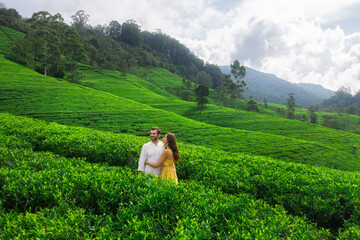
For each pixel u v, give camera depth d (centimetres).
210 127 4319
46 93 4362
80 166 679
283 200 641
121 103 4969
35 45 7744
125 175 529
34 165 641
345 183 711
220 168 803
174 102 8325
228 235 352
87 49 13938
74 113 3644
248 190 678
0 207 379
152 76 16350
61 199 409
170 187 474
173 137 652
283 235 382
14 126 1242
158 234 339
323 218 566
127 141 1102
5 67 5756
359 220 542
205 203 425
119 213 374
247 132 4294
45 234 301
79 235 318
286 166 917
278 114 12344
